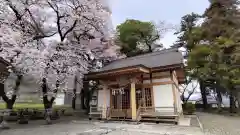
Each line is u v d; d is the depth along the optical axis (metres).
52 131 7.73
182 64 9.88
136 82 10.95
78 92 17.84
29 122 11.30
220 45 18.20
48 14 12.40
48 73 10.26
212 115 16.14
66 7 12.16
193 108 17.36
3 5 9.77
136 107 11.44
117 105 12.38
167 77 10.88
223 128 8.31
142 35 25.11
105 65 16.45
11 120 11.72
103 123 10.21
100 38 16.17
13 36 9.17
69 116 15.51
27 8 10.77
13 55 9.13
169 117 9.94
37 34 11.88
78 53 13.58
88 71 13.94
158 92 10.97
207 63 19.12
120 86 11.44
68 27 13.35
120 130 7.75
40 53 9.72
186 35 25.94
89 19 12.98
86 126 9.19
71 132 7.41
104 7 15.09
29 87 10.96
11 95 10.86
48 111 10.94
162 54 14.26
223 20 20.61
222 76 17.66
